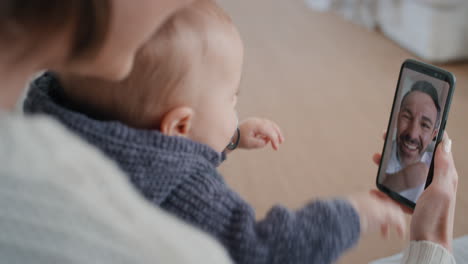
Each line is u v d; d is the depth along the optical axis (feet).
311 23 10.78
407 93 2.41
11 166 0.88
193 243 1.06
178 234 1.05
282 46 9.37
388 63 8.21
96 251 0.92
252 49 9.27
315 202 1.86
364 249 4.15
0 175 0.87
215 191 1.82
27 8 0.96
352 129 6.12
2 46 0.99
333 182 5.10
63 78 1.90
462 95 6.66
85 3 1.04
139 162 1.70
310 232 1.73
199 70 1.93
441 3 7.53
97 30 1.09
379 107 6.66
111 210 0.95
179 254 1.00
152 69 1.83
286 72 8.05
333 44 9.34
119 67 1.25
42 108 1.69
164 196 1.78
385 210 1.94
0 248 0.88
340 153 5.62
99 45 1.13
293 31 10.27
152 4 1.19
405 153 2.46
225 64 2.00
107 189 0.96
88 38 1.10
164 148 1.75
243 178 5.22
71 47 1.11
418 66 2.33
